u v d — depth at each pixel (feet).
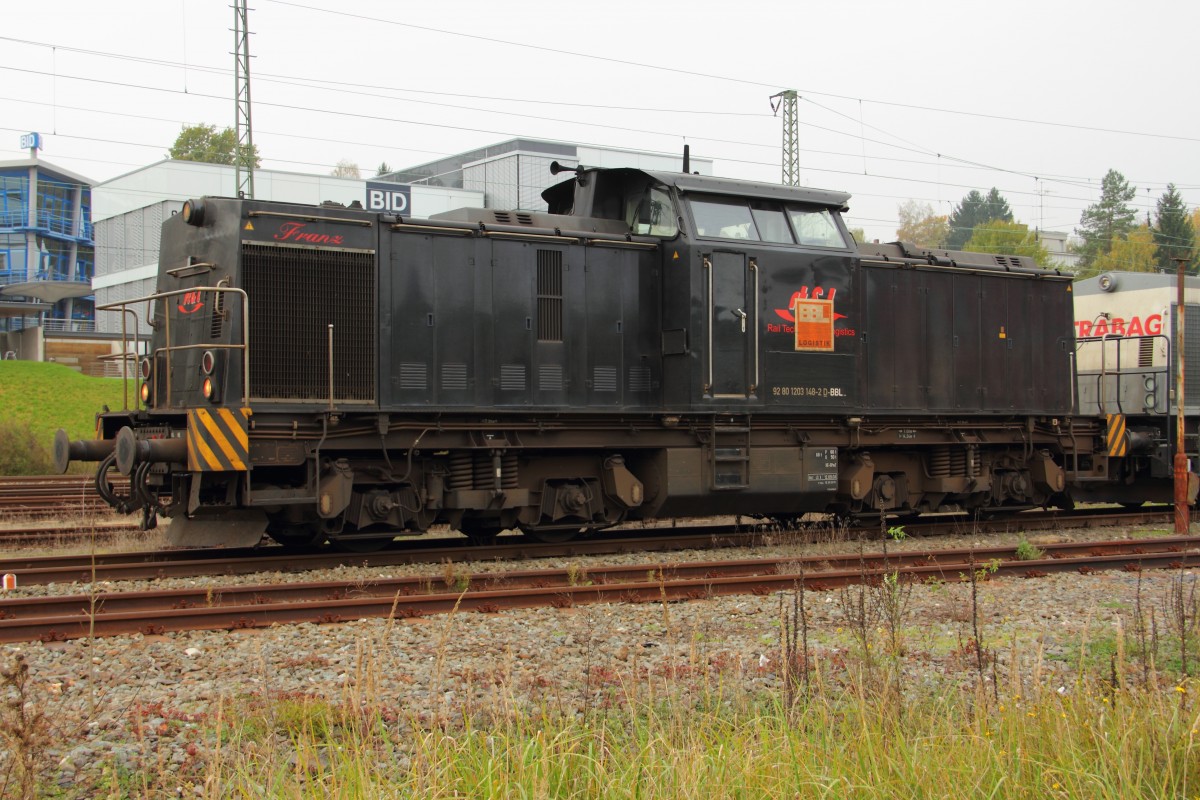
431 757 16.01
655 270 45.42
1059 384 57.26
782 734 17.33
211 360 37.01
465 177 166.40
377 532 40.63
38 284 165.99
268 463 37.14
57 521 53.01
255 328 37.52
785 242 46.75
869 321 50.11
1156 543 44.01
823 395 47.21
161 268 42.32
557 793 15.28
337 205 39.81
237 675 22.44
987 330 54.44
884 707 18.43
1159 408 59.36
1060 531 51.88
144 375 41.73
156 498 37.17
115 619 26.40
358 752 15.78
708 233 44.65
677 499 44.75
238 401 37.04
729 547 45.75
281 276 38.09
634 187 46.85
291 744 17.71
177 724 18.57
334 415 38.06
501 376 41.98
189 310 39.83
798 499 47.88
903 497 52.90
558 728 18.10
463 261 41.52
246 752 16.70
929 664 23.76
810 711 18.83
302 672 22.72
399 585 32.65
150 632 26.27
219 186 157.07
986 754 16.65
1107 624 28.27
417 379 40.34
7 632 25.31
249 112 105.29
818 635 26.76
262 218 38.01
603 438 43.73
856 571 34.86
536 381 42.68
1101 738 16.76
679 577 35.99
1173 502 61.77
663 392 44.98
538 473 43.96
